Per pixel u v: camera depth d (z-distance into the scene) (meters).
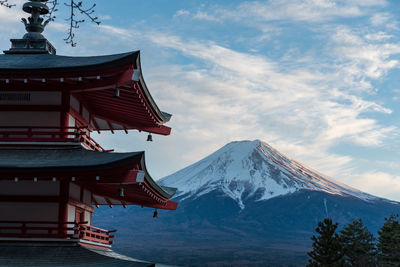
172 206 34.53
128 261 25.30
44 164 21.64
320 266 50.16
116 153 23.66
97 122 33.09
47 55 28.36
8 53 28.86
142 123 32.88
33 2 29.67
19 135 25.02
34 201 24.03
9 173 21.33
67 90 24.98
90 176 21.23
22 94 25.25
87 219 28.38
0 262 21.70
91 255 23.91
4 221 23.59
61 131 24.94
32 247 23.25
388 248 64.56
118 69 22.61
